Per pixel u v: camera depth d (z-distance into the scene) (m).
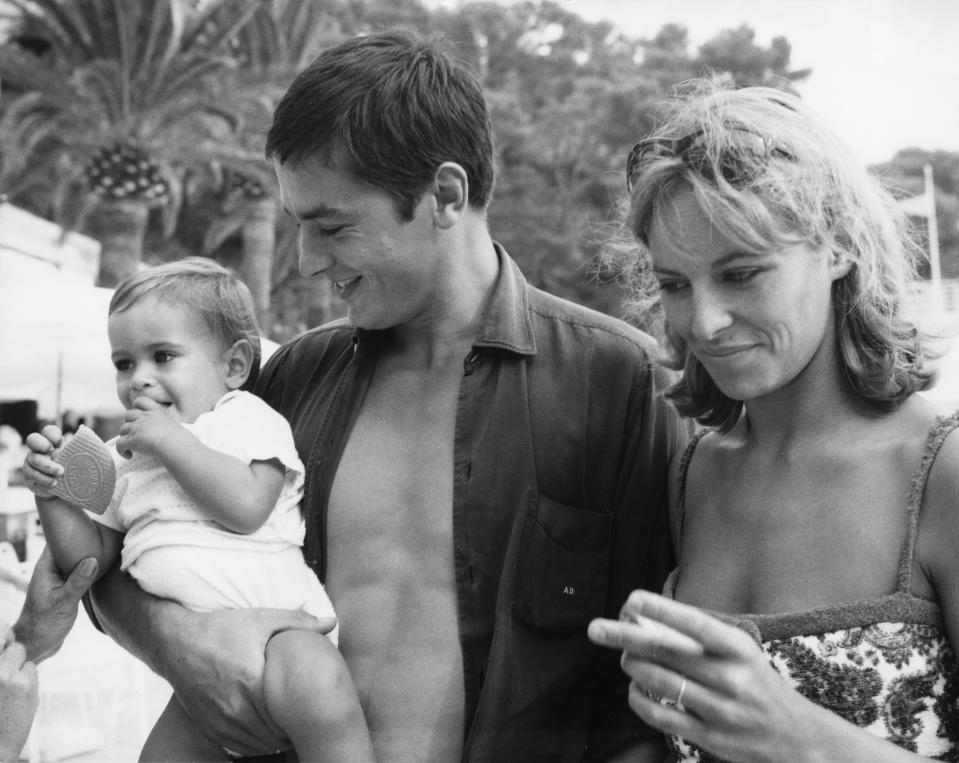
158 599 1.61
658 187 1.25
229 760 1.60
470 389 1.61
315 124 1.46
